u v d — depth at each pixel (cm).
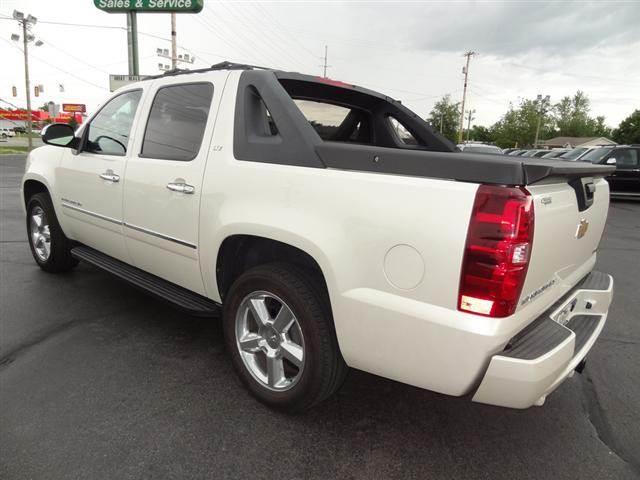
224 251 270
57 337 337
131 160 327
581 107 10062
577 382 307
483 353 177
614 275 581
